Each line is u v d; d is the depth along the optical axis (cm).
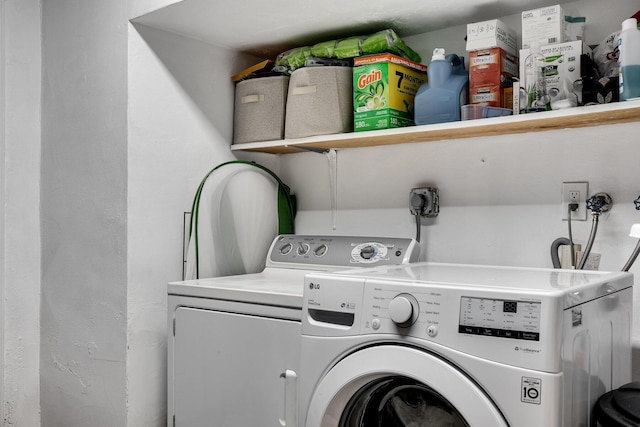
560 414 127
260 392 188
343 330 156
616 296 163
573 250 199
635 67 166
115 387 229
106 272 233
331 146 252
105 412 232
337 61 236
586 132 199
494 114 195
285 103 253
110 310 232
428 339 141
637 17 175
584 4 204
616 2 197
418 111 214
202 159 256
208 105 259
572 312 134
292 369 181
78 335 243
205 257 239
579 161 201
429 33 242
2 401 248
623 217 192
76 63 247
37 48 260
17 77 253
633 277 179
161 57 240
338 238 234
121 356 227
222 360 198
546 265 207
